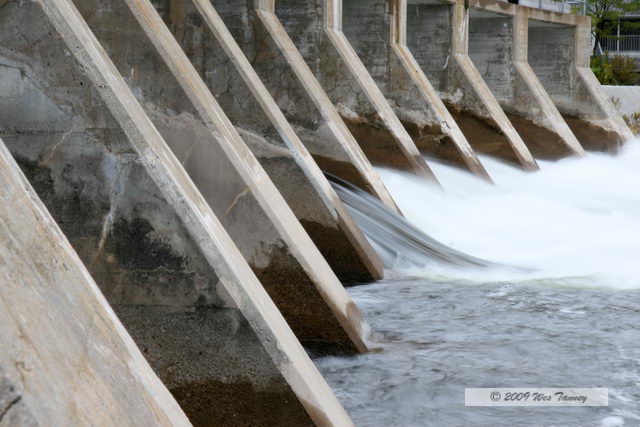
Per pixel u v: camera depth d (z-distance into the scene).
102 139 7.72
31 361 3.79
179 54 11.18
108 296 7.69
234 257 7.77
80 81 7.76
